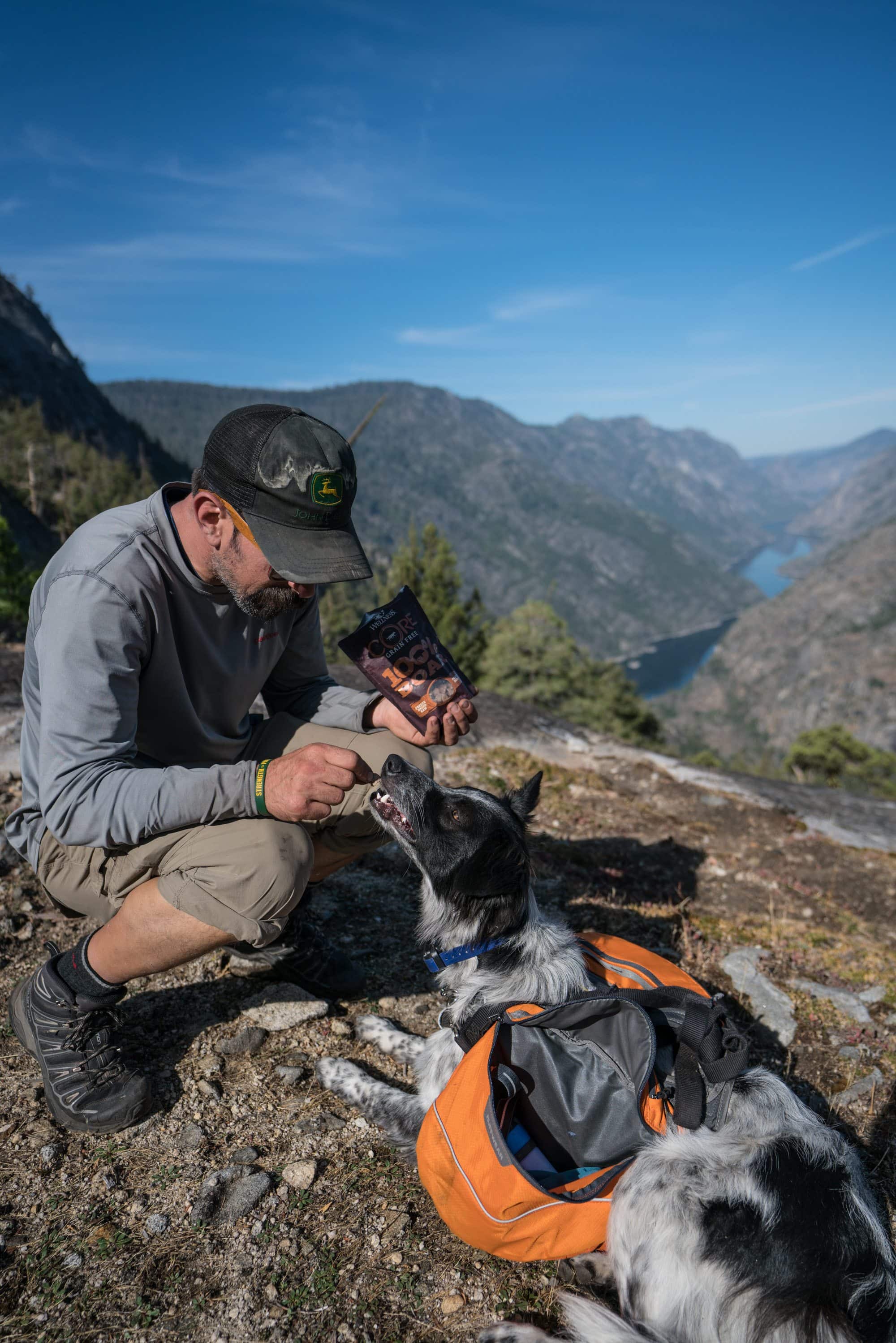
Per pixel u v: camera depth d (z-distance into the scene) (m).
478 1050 1.04
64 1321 0.94
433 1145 1.00
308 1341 0.95
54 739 1.04
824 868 2.60
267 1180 1.12
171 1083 1.27
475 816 1.20
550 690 19.56
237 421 1.04
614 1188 0.99
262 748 1.41
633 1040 1.04
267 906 1.09
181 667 1.19
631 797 2.98
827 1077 1.51
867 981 1.85
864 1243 0.93
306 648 1.47
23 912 1.62
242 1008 1.44
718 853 2.55
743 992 1.73
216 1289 0.99
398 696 1.31
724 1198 0.93
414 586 15.07
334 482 1.03
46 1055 1.14
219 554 1.09
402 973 1.62
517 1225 0.96
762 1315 0.90
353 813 1.37
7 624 14.64
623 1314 0.98
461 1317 1.00
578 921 1.91
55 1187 1.09
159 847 1.11
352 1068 1.33
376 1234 1.08
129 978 1.14
